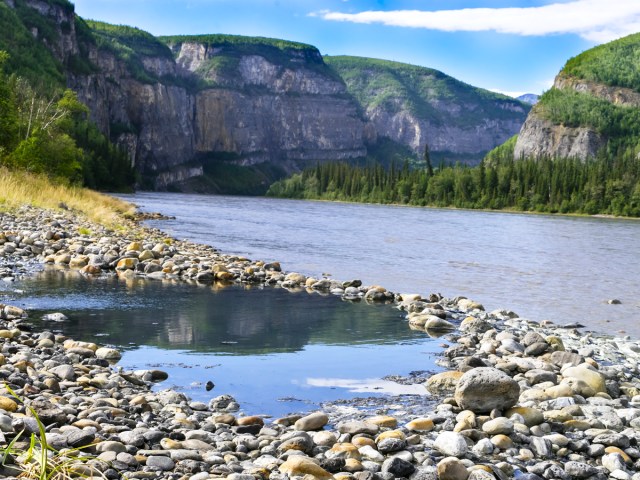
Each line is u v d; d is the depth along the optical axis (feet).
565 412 30.14
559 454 25.77
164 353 38.96
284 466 21.74
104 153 517.14
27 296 53.98
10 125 203.51
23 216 100.89
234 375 35.22
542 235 215.31
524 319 59.16
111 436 22.80
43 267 70.23
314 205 477.36
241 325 48.49
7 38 602.03
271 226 187.21
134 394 29.91
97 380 30.37
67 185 205.77
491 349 43.83
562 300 75.31
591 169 589.73
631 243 185.06
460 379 31.17
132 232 113.80
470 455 24.59
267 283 72.43
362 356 41.11
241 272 75.05
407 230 202.59
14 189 124.36
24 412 23.50
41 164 202.49
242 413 28.84
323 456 23.79
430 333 49.55
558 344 46.26
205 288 65.72
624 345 49.52
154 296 58.54
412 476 22.24
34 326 43.29
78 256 74.90
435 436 26.73
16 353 33.65
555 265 115.96
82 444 21.40
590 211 533.14
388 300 65.57
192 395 31.30
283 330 47.73
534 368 39.50
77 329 43.62
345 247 127.85
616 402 32.83
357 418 29.14
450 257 120.67
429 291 76.64
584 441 26.45
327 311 56.80
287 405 30.66
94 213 132.05
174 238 119.65
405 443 25.13
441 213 415.03
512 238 190.70
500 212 526.57
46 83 504.84
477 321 52.16
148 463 21.01
